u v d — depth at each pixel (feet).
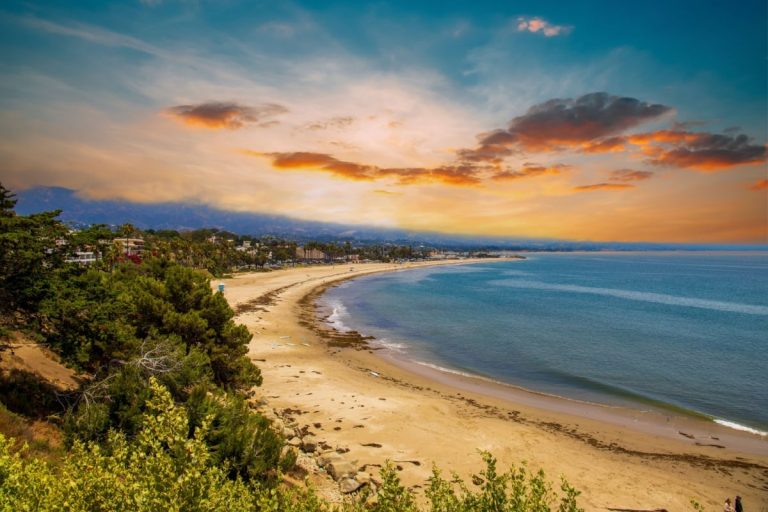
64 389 56.54
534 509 20.08
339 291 363.97
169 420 18.98
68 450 38.65
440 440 73.26
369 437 72.43
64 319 55.52
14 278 52.34
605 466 68.28
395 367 126.82
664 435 82.94
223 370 79.36
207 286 85.92
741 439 81.87
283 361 122.83
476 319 221.46
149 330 73.15
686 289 423.64
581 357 146.20
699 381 120.47
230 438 42.83
